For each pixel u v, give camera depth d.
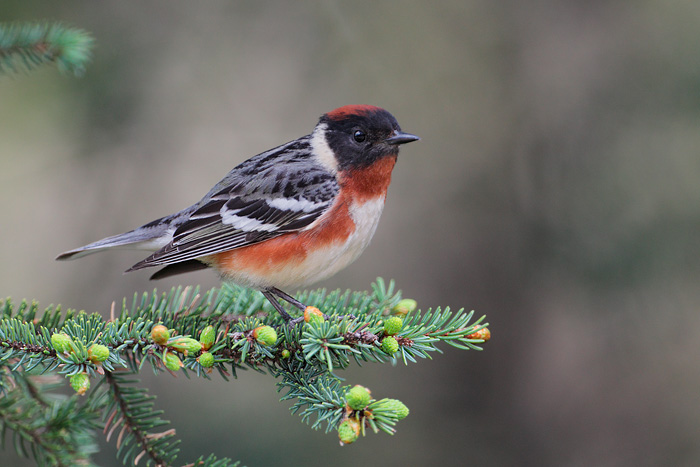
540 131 13.40
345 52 14.41
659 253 11.34
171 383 11.25
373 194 7.79
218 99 14.30
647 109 12.26
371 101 14.24
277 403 10.73
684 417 12.68
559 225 12.84
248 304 7.36
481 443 12.88
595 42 13.23
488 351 13.47
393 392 13.12
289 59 14.45
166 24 13.16
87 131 13.01
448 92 14.03
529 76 13.66
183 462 9.61
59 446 5.79
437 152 14.03
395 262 14.20
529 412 13.25
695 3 12.60
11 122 12.55
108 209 13.80
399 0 14.38
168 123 13.79
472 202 13.84
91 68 12.30
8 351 5.30
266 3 14.19
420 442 12.55
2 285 13.38
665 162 11.81
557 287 13.19
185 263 8.18
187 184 14.05
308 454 9.94
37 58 7.43
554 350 13.34
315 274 7.71
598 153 12.51
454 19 14.18
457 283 13.85
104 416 5.90
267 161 8.19
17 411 5.81
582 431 13.04
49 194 13.77
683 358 12.69
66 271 13.60
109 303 12.97
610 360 13.10
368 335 5.59
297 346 6.02
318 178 7.67
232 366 5.92
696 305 11.47
